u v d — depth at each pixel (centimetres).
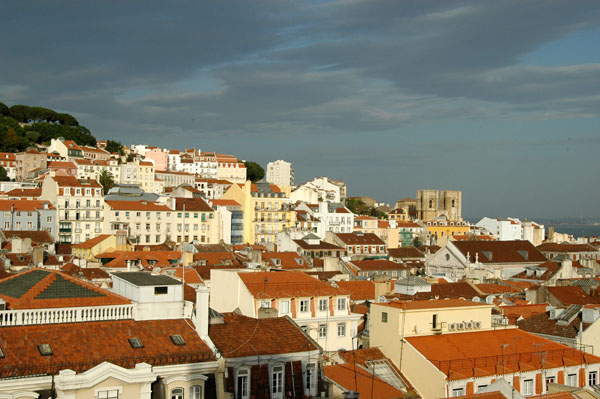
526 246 19900
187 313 6444
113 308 6109
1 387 5066
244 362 6066
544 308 10431
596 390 6400
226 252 19438
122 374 5441
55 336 5697
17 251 18975
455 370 7012
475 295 12294
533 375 7156
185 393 5769
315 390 6378
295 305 9431
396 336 7531
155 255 17038
